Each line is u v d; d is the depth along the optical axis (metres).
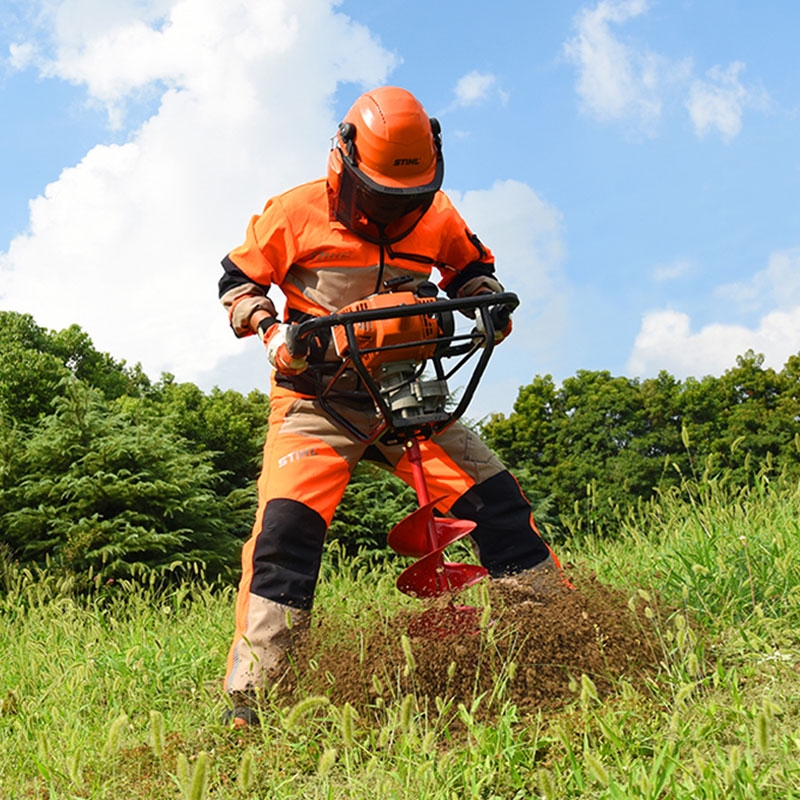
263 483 3.69
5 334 27.42
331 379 3.67
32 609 6.14
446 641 3.28
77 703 3.82
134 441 15.31
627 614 3.47
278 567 3.49
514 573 3.84
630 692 2.93
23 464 15.30
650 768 2.49
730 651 3.41
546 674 3.19
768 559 4.14
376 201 3.57
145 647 4.42
